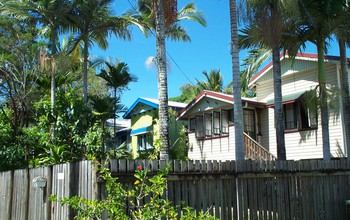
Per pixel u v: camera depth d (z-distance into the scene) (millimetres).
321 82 13945
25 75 18547
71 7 18906
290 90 18656
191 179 6789
